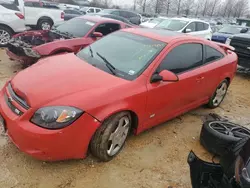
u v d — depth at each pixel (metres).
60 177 3.06
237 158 2.11
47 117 2.79
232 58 5.46
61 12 12.49
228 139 3.70
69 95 2.97
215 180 2.29
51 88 3.06
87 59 3.99
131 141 3.93
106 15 13.53
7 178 2.96
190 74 4.25
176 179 3.31
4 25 8.79
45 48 6.13
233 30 16.02
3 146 3.45
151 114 3.79
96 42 4.48
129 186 3.07
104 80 3.35
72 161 3.31
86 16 8.12
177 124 4.71
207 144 3.91
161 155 3.73
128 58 3.84
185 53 4.23
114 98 3.14
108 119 3.15
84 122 2.91
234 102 6.30
